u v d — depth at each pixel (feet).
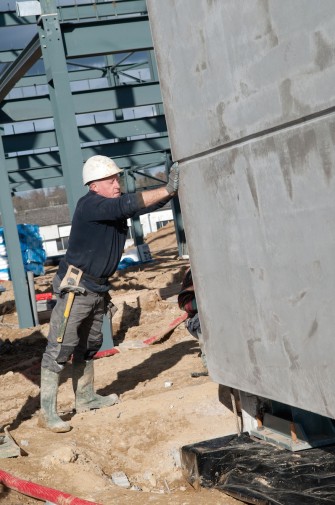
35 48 34.09
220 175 10.93
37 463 14.67
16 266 39.63
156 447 16.11
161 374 22.80
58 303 17.95
